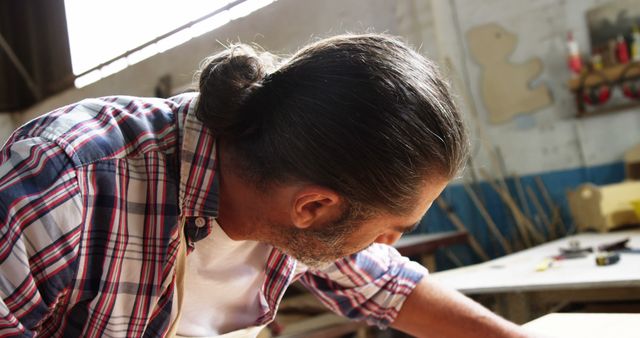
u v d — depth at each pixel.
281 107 0.73
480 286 1.77
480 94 3.89
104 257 0.74
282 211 0.78
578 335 1.04
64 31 6.61
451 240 3.32
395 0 4.09
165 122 0.80
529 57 3.67
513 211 3.71
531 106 3.69
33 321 0.68
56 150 0.70
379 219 0.77
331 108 0.70
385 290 1.08
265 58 0.80
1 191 0.66
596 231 2.77
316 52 0.74
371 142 0.69
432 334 1.08
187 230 0.81
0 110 7.13
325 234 0.79
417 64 0.74
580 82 3.38
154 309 0.80
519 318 1.91
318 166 0.71
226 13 5.09
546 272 1.86
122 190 0.75
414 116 0.70
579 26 3.45
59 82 6.77
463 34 3.91
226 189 0.81
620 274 1.67
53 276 0.68
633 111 3.29
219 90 0.75
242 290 0.99
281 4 4.64
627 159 3.18
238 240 0.87
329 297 1.12
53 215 0.68
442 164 0.72
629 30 3.24
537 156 3.70
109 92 6.27
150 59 5.79
